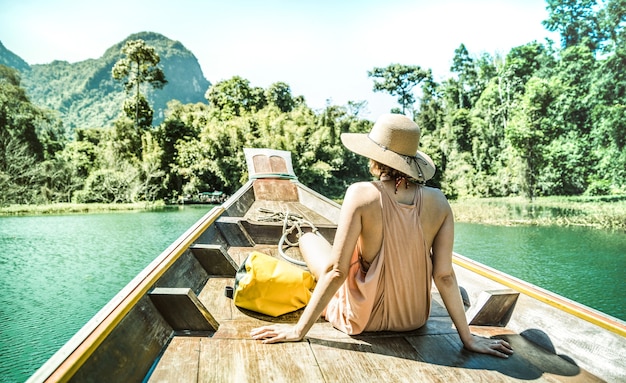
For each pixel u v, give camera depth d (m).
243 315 2.45
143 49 56.91
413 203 2.06
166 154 49.47
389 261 2.06
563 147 40.81
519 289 2.45
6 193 39.97
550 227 29.70
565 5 46.19
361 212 1.98
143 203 42.59
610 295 14.81
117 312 1.79
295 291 2.47
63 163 45.62
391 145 2.03
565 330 2.10
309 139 48.78
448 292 2.08
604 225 29.11
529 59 49.44
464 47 56.91
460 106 55.12
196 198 45.81
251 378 1.77
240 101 67.06
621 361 1.82
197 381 1.74
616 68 39.56
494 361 2.00
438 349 2.10
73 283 15.50
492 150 47.00
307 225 4.29
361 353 2.02
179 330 2.19
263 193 7.08
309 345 2.08
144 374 1.78
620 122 38.16
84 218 32.97
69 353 1.47
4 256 19.70
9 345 10.07
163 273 2.41
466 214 34.84
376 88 62.25
